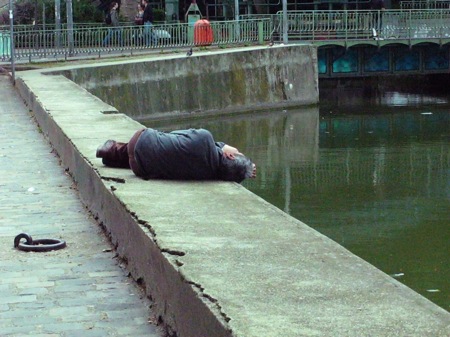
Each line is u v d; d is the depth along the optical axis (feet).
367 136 112.37
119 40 123.03
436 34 149.48
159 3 167.43
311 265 18.86
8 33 107.45
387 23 148.87
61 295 23.32
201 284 17.75
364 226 65.00
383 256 57.16
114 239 27.32
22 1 146.61
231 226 22.53
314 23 147.95
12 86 88.17
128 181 28.45
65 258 26.63
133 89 111.55
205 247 20.53
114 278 24.62
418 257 56.80
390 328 15.10
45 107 53.21
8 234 29.60
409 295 16.84
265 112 133.80
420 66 152.15
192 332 17.90
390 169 89.10
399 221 66.33
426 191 77.77
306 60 141.69
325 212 69.92
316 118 129.59
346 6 170.30
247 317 15.79
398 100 152.15
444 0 169.68
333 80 179.52
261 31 145.79
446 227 64.34
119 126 43.11
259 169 90.33
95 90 104.73
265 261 19.22
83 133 40.73
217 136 112.37
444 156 96.78
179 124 119.44
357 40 147.43
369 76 161.99
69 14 118.73
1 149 47.98
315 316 15.78
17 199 35.12
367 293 16.96
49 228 30.32
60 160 43.47
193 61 122.72
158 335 20.52
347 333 14.92
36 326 21.24
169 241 21.15
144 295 22.99
